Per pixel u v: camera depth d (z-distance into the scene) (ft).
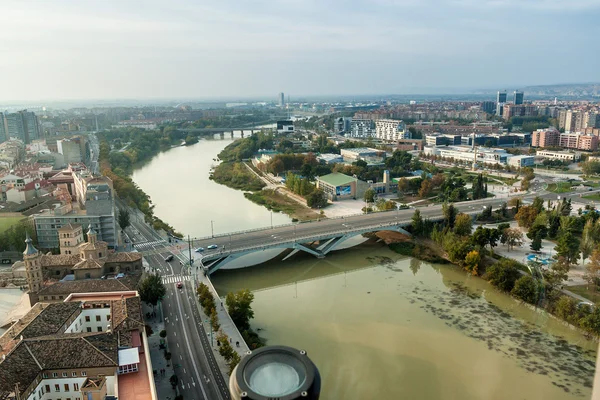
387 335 603.67
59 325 497.05
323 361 542.57
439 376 517.55
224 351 513.04
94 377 416.05
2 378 387.96
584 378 513.45
